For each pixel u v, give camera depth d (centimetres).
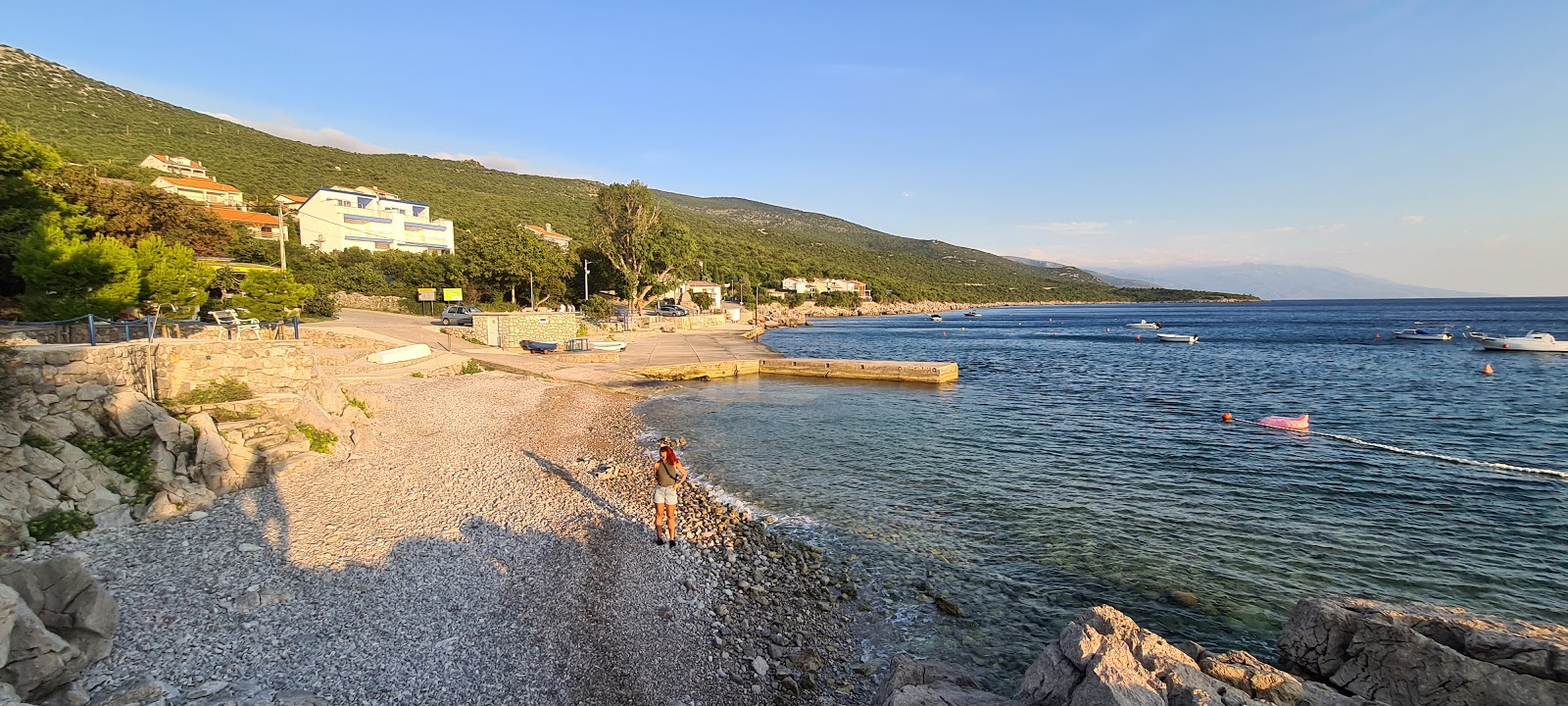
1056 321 13938
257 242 6003
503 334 4409
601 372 3694
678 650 880
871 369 3978
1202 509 1545
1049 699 668
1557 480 1770
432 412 2323
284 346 1703
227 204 8438
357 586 931
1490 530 1400
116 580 863
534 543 1183
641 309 8094
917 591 1118
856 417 2708
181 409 1429
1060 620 1025
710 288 12131
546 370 3619
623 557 1167
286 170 13362
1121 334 9075
